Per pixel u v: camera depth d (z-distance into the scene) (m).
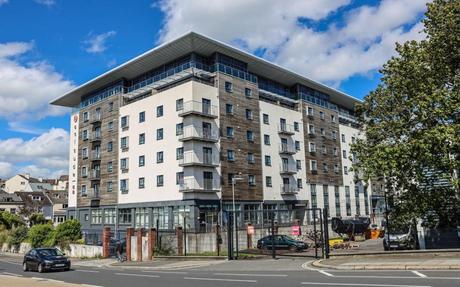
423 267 14.98
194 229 40.59
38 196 104.81
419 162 19.83
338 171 66.88
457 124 18.86
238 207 48.88
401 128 21.69
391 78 22.89
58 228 43.38
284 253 27.58
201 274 18.34
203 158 46.25
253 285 13.55
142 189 50.81
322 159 63.84
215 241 32.91
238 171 49.78
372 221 47.50
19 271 25.61
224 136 48.84
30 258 25.41
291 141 58.84
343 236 39.94
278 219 46.56
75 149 65.19
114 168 55.12
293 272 16.89
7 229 57.84
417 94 20.80
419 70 21.39
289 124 59.03
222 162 48.06
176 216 46.41
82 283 17.12
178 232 31.73
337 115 69.31
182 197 45.97
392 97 23.25
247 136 51.84
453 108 18.86
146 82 54.34
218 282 14.88
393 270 15.16
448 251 17.80
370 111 24.94
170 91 49.00
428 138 19.00
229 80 50.72
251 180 51.25
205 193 45.94
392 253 19.06
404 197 22.17
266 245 31.33
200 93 47.25
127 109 54.59
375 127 23.47
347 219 41.25
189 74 48.34
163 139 49.09
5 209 95.06
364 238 40.44
